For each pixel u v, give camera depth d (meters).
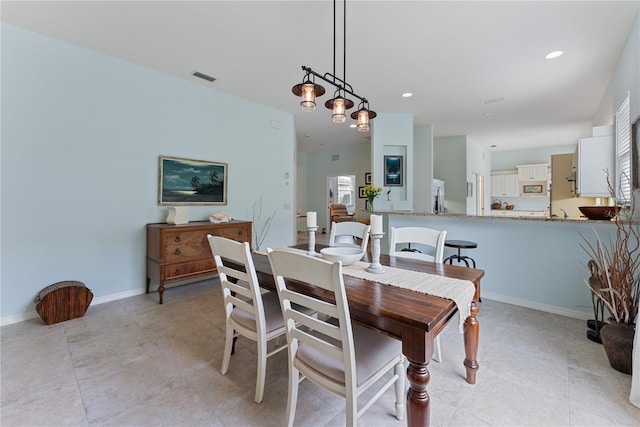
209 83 3.79
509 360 1.98
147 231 3.37
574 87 3.81
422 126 5.79
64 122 2.82
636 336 1.54
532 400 1.58
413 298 1.28
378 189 4.68
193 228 3.32
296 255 1.18
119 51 2.98
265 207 4.70
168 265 3.13
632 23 2.46
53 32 2.64
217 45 2.85
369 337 1.45
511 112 4.91
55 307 2.57
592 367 1.88
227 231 3.63
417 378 1.09
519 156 8.55
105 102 3.06
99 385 1.72
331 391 1.22
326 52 2.95
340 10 2.29
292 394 1.37
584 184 3.29
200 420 1.46
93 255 3.03
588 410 1.50
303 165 9.41
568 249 2.70
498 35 2.63
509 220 2.96
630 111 2.62
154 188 3.45
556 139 7.11
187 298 3.26
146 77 3.35
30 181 2.65
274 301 1.94
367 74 3.44
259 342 1.56
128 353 2.08
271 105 4.66
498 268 3.09
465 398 1.61
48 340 2.26
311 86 2.09
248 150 4.44
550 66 3.23
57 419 1.45
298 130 6.38
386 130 4.97
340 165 8.66
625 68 2.80
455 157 6.84
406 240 2.23
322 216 9.15
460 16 2.36
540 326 2.49
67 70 2.82
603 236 2.54
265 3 2.22
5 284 2.55
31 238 2.67
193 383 1.75
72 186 2.88
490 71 3.36
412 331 1.08
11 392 1.65
